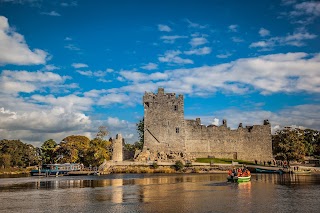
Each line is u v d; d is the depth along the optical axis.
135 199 48.81
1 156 143.75
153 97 122.44
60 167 116.75
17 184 76.19
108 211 40.06
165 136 120.75
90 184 72.94
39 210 41.41
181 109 122.88
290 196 50.59
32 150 167.38
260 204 43.59
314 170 111.69
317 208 40.78
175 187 64.06
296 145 113.38
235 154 128.88
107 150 128.62
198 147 125.94
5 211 41.06
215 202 45.38
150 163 111.56
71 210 41.09
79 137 165.62
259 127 132.25
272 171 107.75
